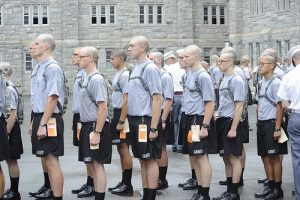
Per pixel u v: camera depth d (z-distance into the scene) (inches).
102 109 405.7
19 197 464.4
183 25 2107.5
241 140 451.8
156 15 2113.7
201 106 432.1
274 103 457.4
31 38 2084.2
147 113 409.1
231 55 455.5
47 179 471.8
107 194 477.4
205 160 431.8
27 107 1525.6
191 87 434.6
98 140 408.2
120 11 2097.7
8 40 2075.5
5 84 405.4
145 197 421.4
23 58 2090.3
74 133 491.2
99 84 407.8
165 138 501.4
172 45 2118.6
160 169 501.0
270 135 456.1
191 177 549.6
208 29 2139.5
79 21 2082.9
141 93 407.8
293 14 1609.3
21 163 642.2
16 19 2076.8
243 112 454.6
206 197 432.8
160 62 507.2
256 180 533.3
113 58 496.1
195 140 428.1
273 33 1721.2
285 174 562.9
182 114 496.7
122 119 474.3
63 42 2078.0
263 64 460.8
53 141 397.7
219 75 654.5
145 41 414.0
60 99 403.2
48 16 2084.2
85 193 468.1
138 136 406.6
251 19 1862.7
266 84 462.0
